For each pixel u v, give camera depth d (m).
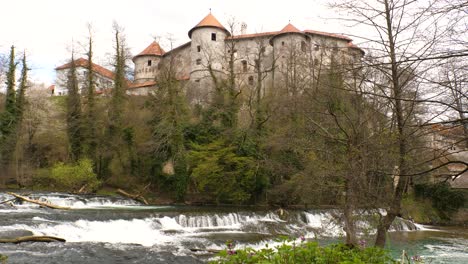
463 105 5.61
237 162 32.97
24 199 26.61
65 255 13.88
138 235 19.73
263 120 34.66
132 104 43.88
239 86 40.72
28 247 14.54
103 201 31.95
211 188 34.62
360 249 8.48
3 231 16.30
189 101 47.03
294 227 25.77
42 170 40.78
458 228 30.86
